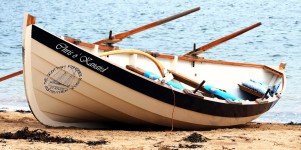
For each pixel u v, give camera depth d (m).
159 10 148.25
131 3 165.88
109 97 28.83
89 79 28.14
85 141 26.11
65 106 29.27
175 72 32.91
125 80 28.41
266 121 41.16
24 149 23.50
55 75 28.02
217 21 124.94
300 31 108.94
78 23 126.81
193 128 31.70
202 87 32.47
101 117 30.34
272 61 80.31
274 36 102.31
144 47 92.31
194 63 36.47
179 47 94.06
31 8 158.12
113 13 143.25
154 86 29.00
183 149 24.80
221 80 37.28
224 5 154.75
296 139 27.83
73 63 27.78
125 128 31.67
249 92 36.41
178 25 117.06
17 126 30.86
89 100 29.02
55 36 27.30
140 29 33.72
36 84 28.22
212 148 25.14
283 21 123.50
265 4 154.50
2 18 135.25
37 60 27.73
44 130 28.78
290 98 51.12
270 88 37.41
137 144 25.62
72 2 172.88
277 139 27.69
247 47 90.56
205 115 30.92
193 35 106.00
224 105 31.23
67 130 29.41
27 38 27.48
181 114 30.30
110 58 31.36
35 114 29.09
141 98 29.06
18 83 55.69
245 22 123.75
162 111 29.83
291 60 79.31
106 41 32.75
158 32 106.88
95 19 132.75
